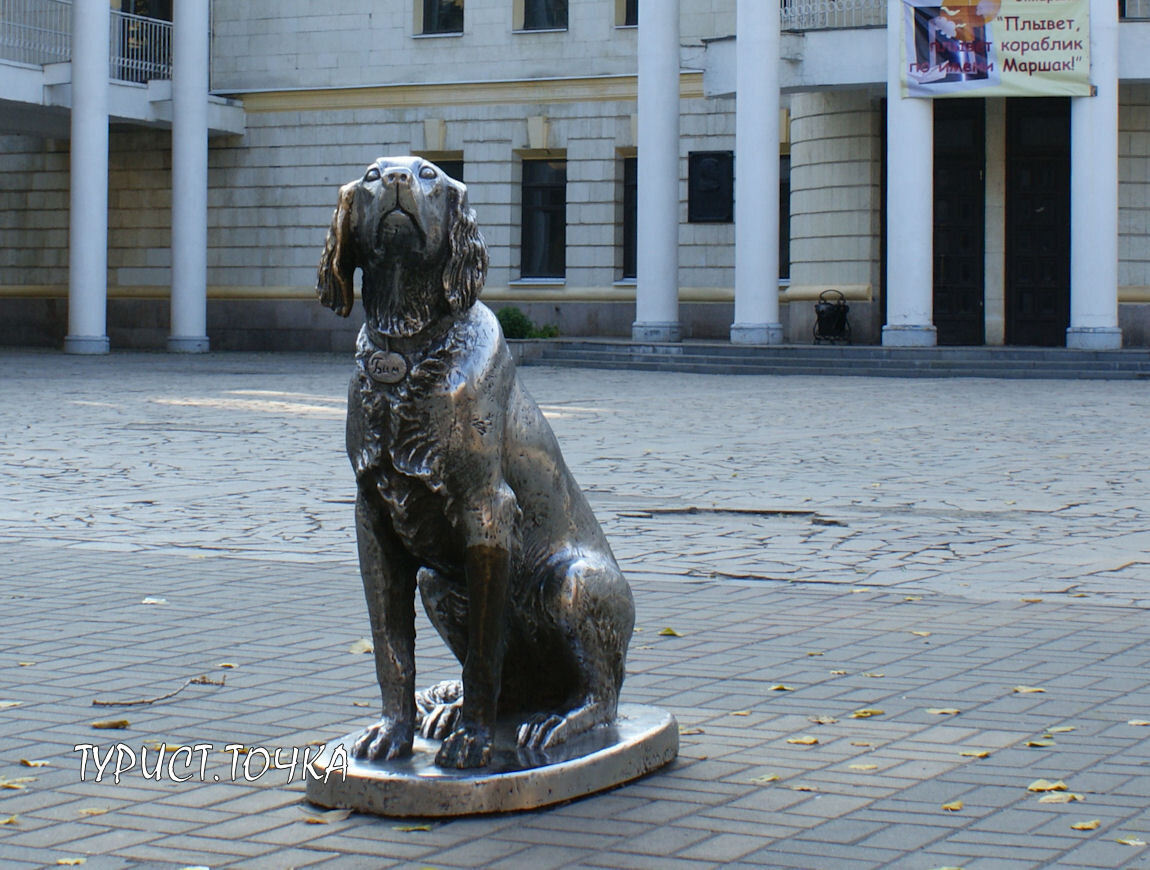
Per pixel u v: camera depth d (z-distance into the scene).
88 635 7.25
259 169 40.34
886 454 15.77
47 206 41.44
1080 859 4.24
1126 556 9.70
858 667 6.62
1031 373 27.55
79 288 35.91
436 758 4.78
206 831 4.53
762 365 29.41
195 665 6.64
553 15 38.25
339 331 39.78
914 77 29.30
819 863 4.21
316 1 39.72
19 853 4.35
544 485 4.98
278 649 6.96
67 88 35.53
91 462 14.98
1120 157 31.77
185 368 31.06
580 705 5.09
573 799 4.79
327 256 4.72
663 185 32.41
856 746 5.40
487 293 38.53
